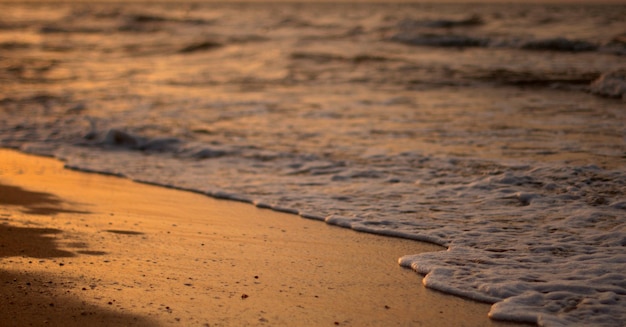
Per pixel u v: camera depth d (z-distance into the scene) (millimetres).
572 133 9766
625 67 16453
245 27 38188
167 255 5211
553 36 23141
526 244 5398
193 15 54094
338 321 3967
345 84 16719
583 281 4484
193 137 10578
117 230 5926
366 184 7652
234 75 19141
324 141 10062
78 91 16125
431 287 4516
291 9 78562
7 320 3879
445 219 6207
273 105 13703
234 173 8398
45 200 7070
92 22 46750
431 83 16250
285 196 7227
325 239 5719
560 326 3783
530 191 6977
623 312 3969
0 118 12570
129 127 11445
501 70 17469
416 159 8688
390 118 11812
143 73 20047
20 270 4773
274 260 5129
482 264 4926
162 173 8477
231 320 3949
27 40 33719
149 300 4234
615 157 8164
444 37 24953
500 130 10266
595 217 6031
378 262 5098
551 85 14859
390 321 3975
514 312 4008
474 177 7672
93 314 3992
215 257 5184
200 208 6820
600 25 26562
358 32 31547
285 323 3924
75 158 9422
